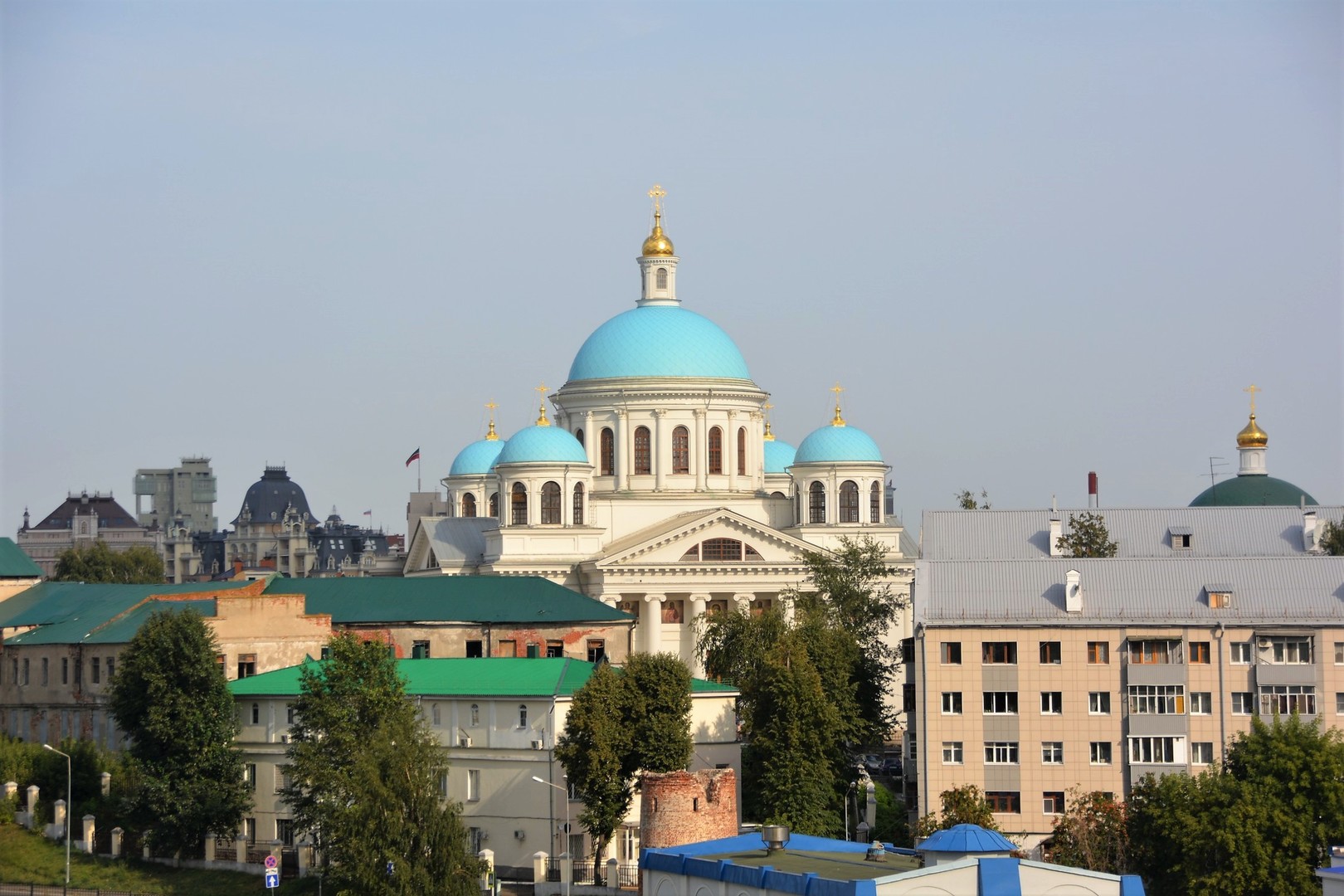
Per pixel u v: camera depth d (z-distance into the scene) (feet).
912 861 470.80
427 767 618.85
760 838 514.68
